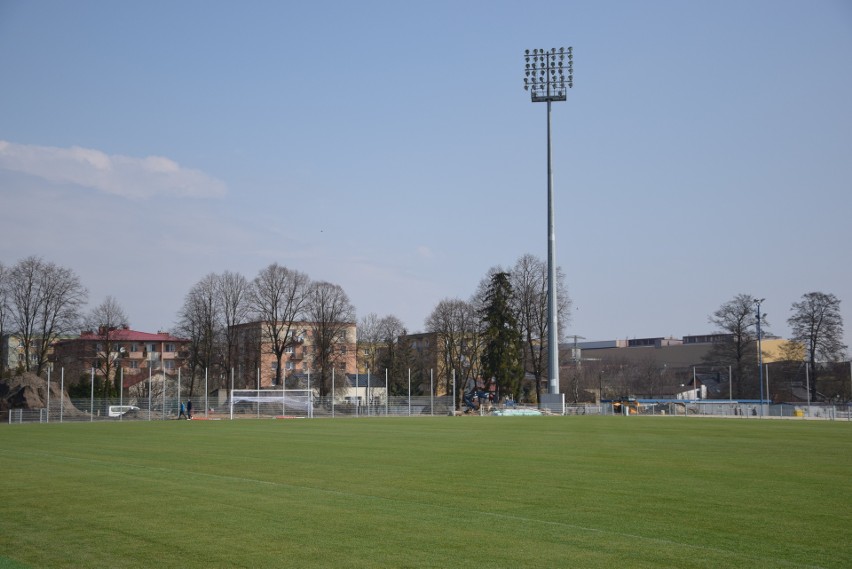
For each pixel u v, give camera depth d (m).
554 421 73.94
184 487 21.75
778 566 12.63
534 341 125.50
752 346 126.94
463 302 129.62
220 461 29.67
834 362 118.50
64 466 27.62
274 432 52.84
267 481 23.19
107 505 18.53
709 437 46.31
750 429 57.28
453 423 69.19
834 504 18.88
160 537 14.85
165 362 156.00
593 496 20.09
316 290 119.88
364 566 12.66
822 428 59.47
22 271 103.62
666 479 23.89
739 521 16.53
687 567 12.56
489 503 18.89
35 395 84.06
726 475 25.03
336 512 17.56
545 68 98.44
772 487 22.02
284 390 94.06
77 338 130.75
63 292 105.19
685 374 164.12
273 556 13.34
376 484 22.50
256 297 117.38
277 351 117.56
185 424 68.62
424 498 19.70
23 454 33.03
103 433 51.66
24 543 14.41
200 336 116.50
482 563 12.83
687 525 16.08
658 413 105.12
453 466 27.78
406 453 33.62
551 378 97.38
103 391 103.62
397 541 14.47
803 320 116.06
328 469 26.70
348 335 154.75
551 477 24.33
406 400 102.00
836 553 13.56
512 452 34.31
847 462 29.67
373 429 57.22
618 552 13.60
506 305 114.81
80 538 14.80
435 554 13.45
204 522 16.34
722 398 141.00
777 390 129.25
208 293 116.69
